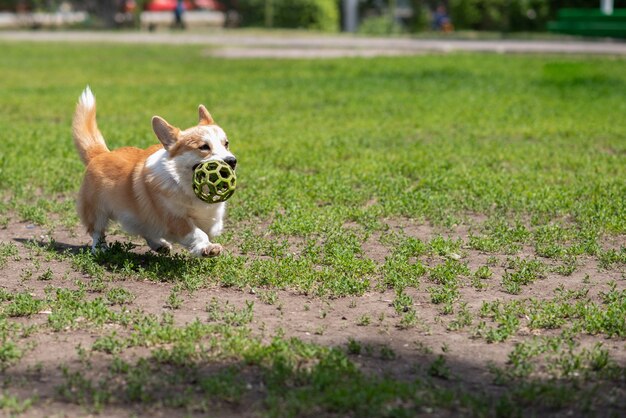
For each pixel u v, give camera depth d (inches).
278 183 499.2
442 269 341.7
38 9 2618.1
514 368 247.3
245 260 351.6
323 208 445.1
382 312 299.9
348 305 307.3
